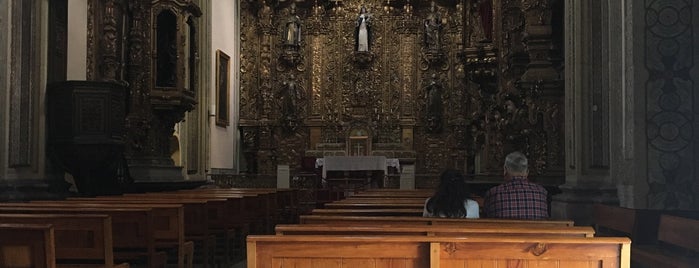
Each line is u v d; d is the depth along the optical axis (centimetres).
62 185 1223
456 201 647
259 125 2433
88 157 1205
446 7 2445
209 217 967
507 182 702
